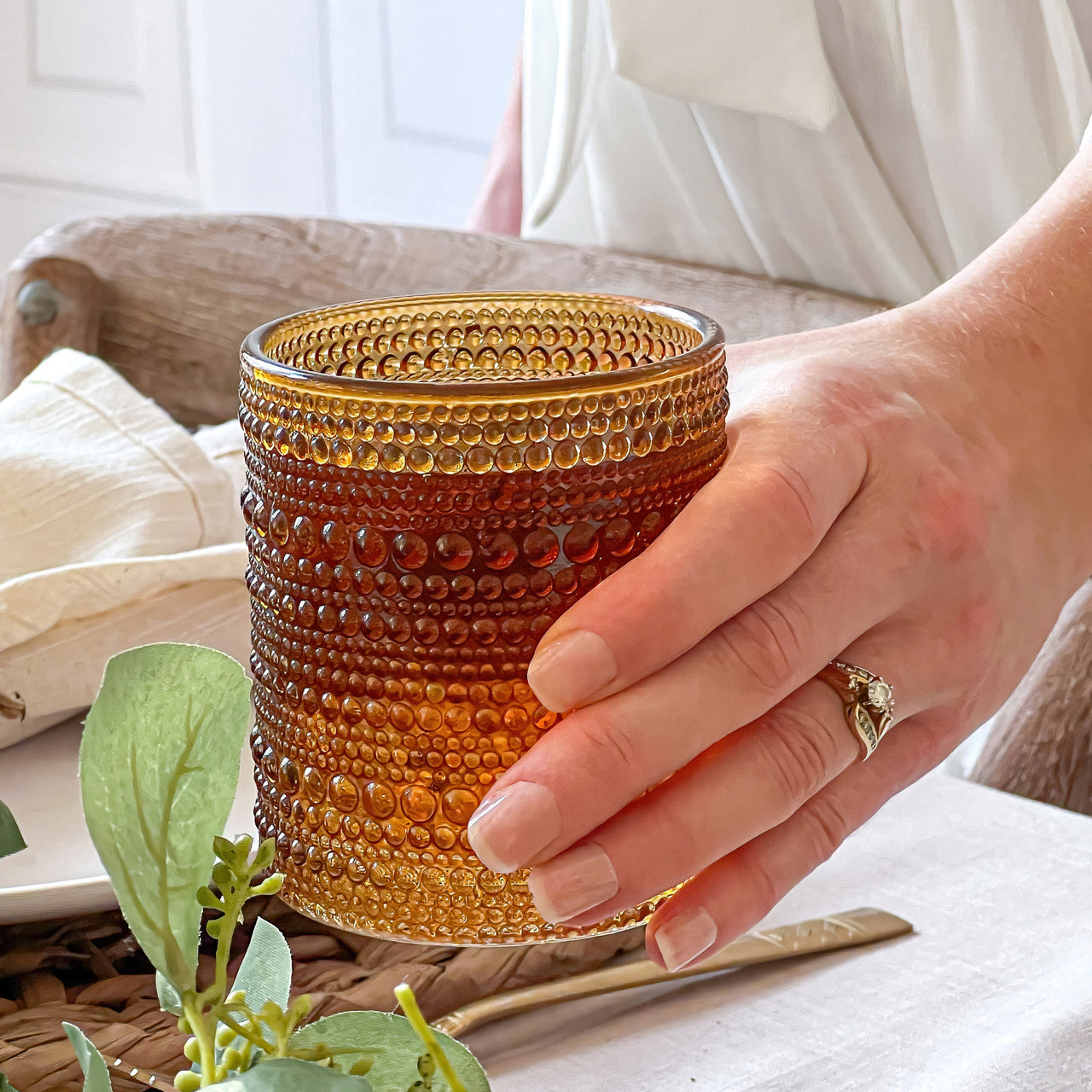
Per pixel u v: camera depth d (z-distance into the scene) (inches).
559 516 21.4
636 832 22.1
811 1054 24.3
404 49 127.0
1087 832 28.2
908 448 24.4
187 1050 19.6
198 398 51.9
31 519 30.2
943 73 41.9
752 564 22.3
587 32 43.5
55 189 143.1
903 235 46.8
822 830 24.1
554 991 24.8
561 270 48.4
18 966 24.9
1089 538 26.3
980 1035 24.4
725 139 45.5
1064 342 26.5
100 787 19.6
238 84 131.7
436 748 21.5
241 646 29.2
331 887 22.0
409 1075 19.9
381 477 21.0
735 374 25.5
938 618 24.6
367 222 54.3
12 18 138.4
